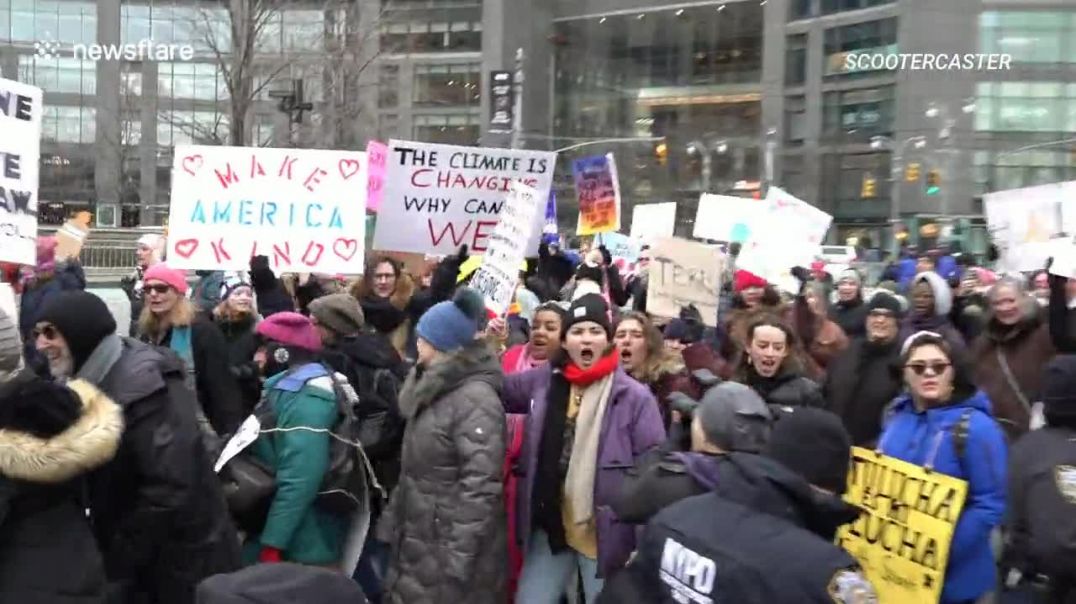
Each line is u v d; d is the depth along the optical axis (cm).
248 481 477
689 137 6806
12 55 5041
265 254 797
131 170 5019
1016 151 5344
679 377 604
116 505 392
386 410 550
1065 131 5759
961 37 5706
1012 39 5747
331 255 802
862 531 481
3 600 331
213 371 677
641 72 7031
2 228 627
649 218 1712
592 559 492
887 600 466
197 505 397
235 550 418
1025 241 848
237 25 2295
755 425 361
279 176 800
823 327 824
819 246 1109
